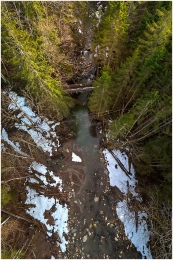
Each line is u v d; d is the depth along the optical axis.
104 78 17.02
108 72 19.92
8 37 16.45
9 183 22.50
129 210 21.77
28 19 18.89
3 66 23.88
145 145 20.78
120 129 19.47
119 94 20.98
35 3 18.14
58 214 21.92
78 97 26.56
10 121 25.03
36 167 23.47
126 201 22.17
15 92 25.38
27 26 19.81
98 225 21.61
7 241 20.30
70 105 24.28
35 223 21.52
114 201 22.39
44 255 20.45
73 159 24.12
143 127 18.70
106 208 22.20
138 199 21.97
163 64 17.52
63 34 23.34
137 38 21.47
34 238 21.06
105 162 23.92
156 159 19.25
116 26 19.17
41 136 24.64
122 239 20.97
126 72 18.28
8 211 21.53
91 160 24.12
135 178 22.89
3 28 17.17
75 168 23.78
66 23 24.08
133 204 21.89
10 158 23.11
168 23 15.94
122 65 18.50
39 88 18.73
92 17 28.77
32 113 25.03
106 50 21.88
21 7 20.58
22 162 23.41
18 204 22.11
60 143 24.67
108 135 23.67
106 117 24.61
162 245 18.44
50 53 20.42
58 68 23.27
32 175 23.16
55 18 22.33
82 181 23.30
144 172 21.98
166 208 18.64
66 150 24.47
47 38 19.20
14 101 22.58
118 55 21.81
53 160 24.00
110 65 23.14
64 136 24.97
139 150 21.52
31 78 17.00
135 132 22.14
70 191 22.84
